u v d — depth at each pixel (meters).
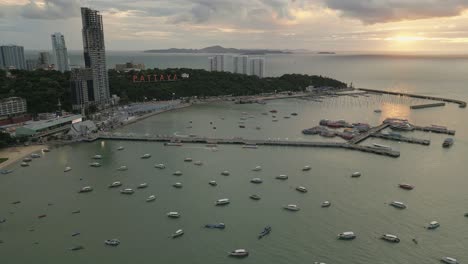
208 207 172.50
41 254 138.00
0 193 190.25
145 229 154.25
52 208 173.88
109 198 183.75
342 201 177.25
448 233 149.38
